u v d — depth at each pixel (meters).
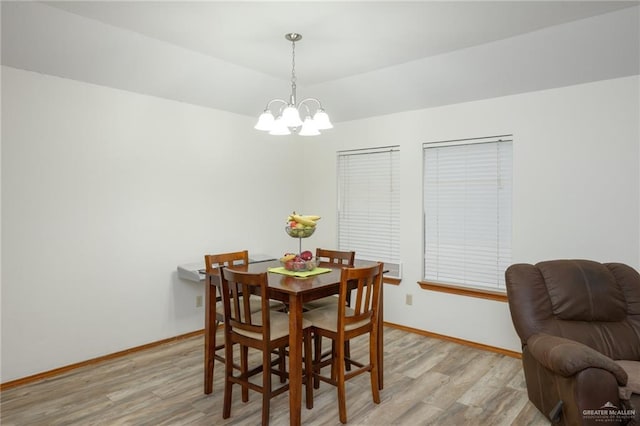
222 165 4.21
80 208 3.20
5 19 2.52
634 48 2.73
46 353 3.04
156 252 3.69
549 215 3.31
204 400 2.71
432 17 2.63
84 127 3.21
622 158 2.99
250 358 3.46
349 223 4.73
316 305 3.02
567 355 1.97
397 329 4.23
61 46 2.82
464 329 3.77
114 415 2.51
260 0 2.41
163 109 3.71
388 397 2.75
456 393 2.81
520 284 2.60
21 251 2.91
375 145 4.40
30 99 2.92
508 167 3.57
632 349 2.35
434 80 3.60
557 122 3.26
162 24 2.76
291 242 4.98
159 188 3.70
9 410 2.56
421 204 4.07
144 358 3.42
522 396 2.76
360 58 3.40
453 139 3.82
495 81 3.39
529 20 2.67
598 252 3.10
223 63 3.51
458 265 3.89
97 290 3.31
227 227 4.27
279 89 4.14
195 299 4.00
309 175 5.06
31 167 2.94
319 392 2.84
